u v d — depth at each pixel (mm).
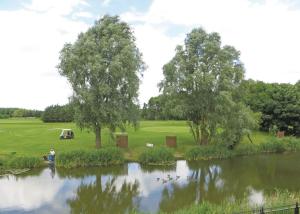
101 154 49281
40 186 38906
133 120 55719
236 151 60438
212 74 57500
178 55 59625
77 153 48219
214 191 37406
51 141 62281
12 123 112312
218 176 44469
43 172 45062
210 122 58375
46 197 35094
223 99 56188
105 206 32531
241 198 34312
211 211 24578
